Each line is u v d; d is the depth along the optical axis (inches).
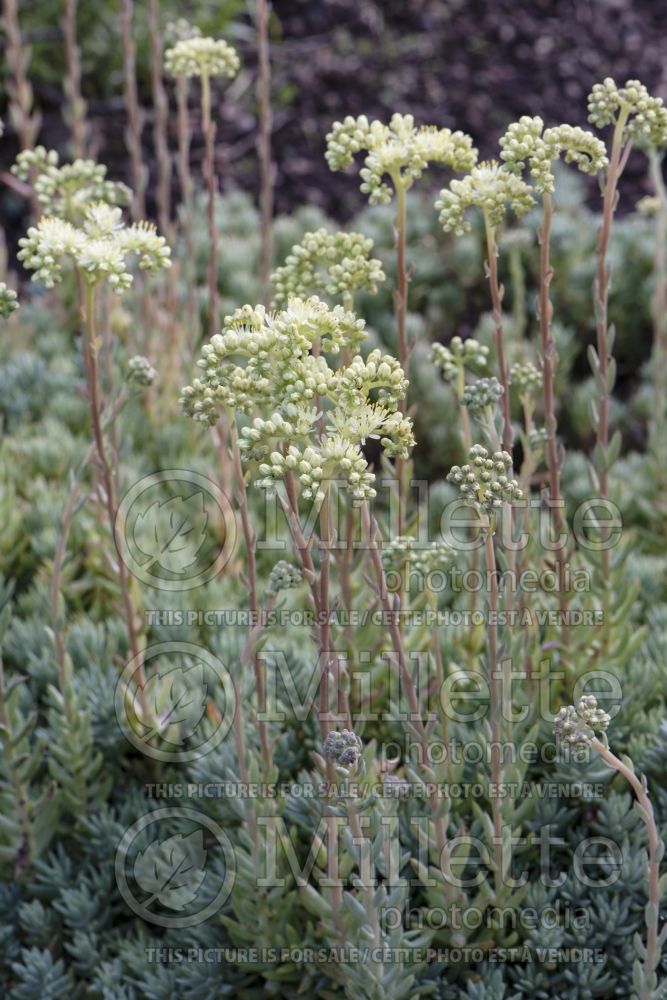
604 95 84.1
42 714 112.0
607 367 94.3
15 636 116.7
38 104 243.1
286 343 67.2
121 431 140.8
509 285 188.7
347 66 259.1
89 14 244.1
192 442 143.9
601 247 90.0
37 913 96.8
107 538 117.0
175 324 151.1
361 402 67.2
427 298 188.5
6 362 163.2
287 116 248.7
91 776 102.6
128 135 153.7
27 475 140.4
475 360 93.9
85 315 87.4
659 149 225.6
